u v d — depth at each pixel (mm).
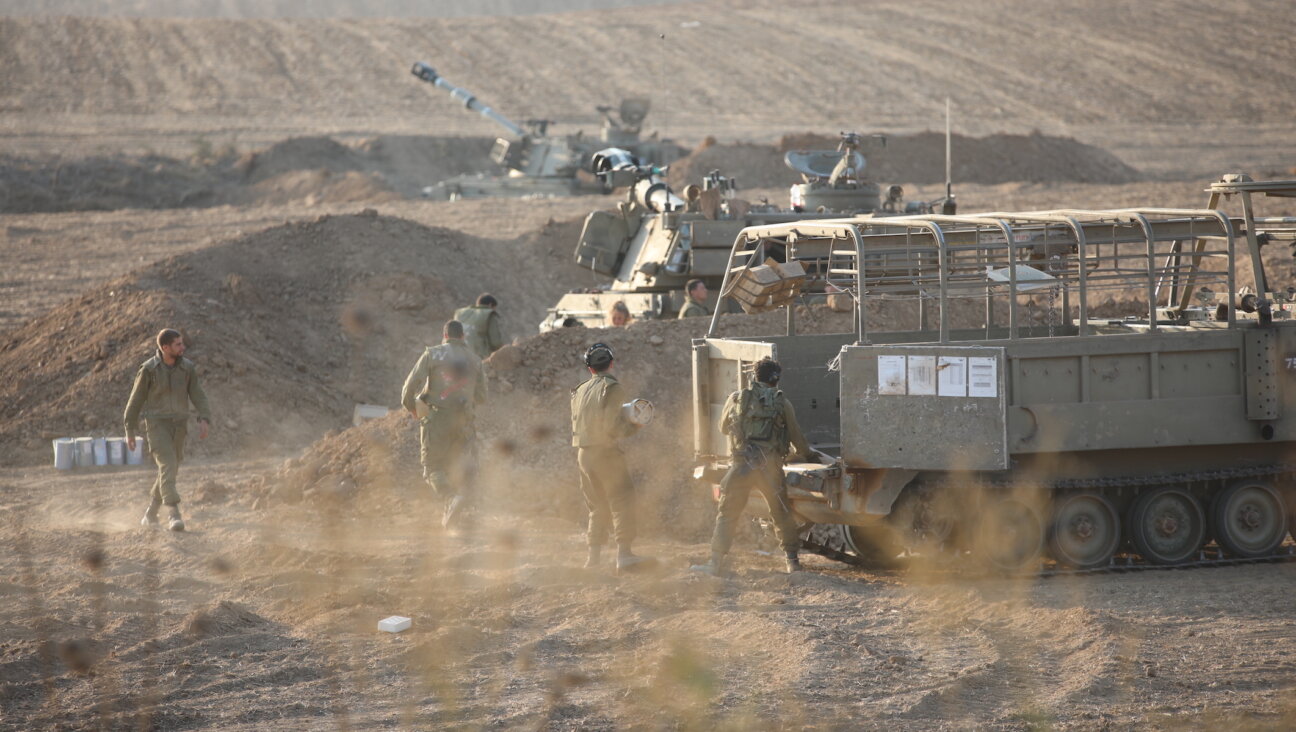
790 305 43188
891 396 34844
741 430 36000
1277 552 39500
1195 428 37062
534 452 49219
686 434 50375
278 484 48938
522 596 34281
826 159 73062
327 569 36906
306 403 70312
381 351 82000
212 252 88750
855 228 37031
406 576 36375
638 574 36344
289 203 180625
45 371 70688
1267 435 37500
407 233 98312
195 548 40344
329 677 27438
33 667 27688
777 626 30375
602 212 75625
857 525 36375
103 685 26672
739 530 44969
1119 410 36406
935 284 43750
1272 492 38656
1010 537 36562
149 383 43719
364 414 64000
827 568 39594
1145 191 157000
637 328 55656
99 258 131250
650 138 181750
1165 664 27484
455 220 148375
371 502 46250
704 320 56531
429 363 43875
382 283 88625
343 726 22719
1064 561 36875
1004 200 152000
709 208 68625
